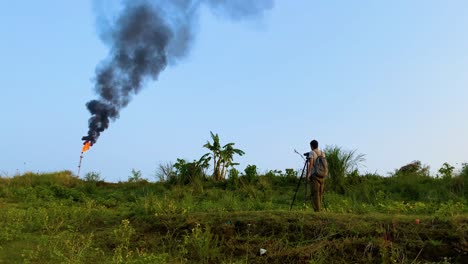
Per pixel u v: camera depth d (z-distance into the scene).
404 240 8.99
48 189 19.25
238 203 15.07
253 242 9.77
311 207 14.26
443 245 8.73
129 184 21.78
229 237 10.07
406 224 9.45
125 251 9.84
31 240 10.40
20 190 18.39
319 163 12.38
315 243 9.38
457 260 8.47
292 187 19.67
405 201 16.53
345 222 9.82
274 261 8.99
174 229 10.62
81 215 12.55
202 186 19.75
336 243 9.15
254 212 11.00
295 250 9.12
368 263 8.60
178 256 9.45
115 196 18.70
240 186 19.66
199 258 9.37
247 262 9.09
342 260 8.75
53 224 11.52
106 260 9.12
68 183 21.45
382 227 9.40
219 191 18.75
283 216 10.45
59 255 8.72
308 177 12.46
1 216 12.51
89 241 9.56
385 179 20.00
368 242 8.98
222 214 11.02
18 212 12.91
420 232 9.15
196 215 11.21
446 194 16.48
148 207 12.22
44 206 15.27
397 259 8.49
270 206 14.41
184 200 15.39
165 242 10.27
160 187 19.95
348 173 19.22
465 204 14.99
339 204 14.25
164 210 12.14
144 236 10.60
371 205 14.29
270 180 20.45
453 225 9.16
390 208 13.05
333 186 18.55
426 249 8.72
